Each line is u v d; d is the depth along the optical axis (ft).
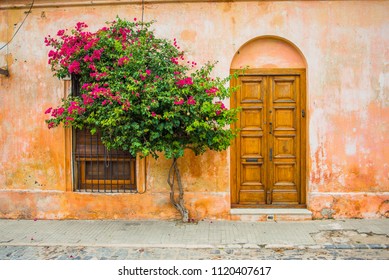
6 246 17.10
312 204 20.07
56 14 20.74
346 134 19.99
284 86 20.83
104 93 16.33
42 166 20.94
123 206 20.57
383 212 19.95
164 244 17.06
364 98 19.90
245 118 20.97
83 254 16.16
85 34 18.31
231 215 20.12
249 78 20.83
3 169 21.15
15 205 21.03
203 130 17.01
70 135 20.89
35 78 20.85
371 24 19.83
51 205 20.85
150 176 20.47
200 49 20.15
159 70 17.62
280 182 21.03
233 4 20.07
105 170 21.03
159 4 20.31
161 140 17.22
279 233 18.17
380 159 19.99
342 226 18.93
